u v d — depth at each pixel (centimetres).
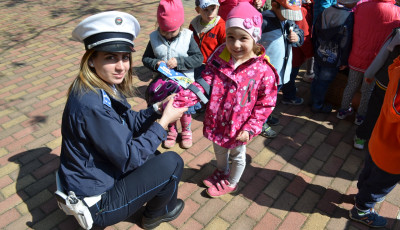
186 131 333
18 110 396
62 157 198
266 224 258
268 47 306
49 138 351
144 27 646
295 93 407
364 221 255
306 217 265
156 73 308
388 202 278
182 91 227
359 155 331
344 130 366
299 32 318
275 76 230
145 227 251
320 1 391
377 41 312
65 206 197
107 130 178
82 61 179
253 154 331
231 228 255
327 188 292
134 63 507
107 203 204
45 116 385
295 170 312
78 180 193
